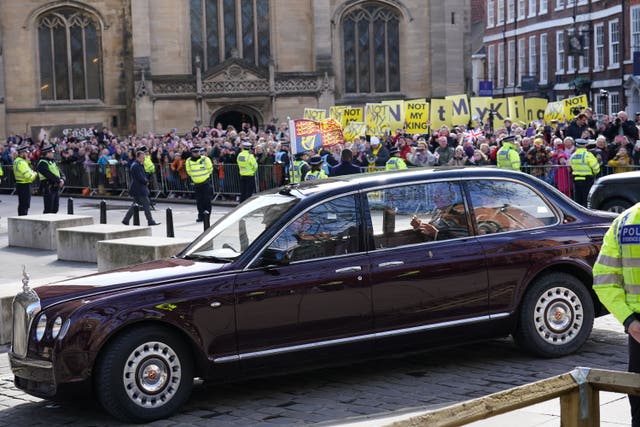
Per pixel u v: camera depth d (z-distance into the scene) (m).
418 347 14.70
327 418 12.86
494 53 106.94
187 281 13.60
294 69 84.19
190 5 82.56
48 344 13.16
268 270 13.91
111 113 82.88
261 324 13.78
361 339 14.27
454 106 50.94
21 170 42.28
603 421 11.12
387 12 85.19
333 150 42.56
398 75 85.88
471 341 15.05
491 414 6.32
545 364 15.05
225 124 84.19
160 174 54.72
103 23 82.06
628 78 76.25
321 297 14.04
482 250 14.94
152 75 81.12
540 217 15.52
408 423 6.06
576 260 15.36
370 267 14.31
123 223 39.81
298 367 14.09
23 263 30.42
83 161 60.25
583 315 15.45
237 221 14.95
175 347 13.47
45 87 82.12
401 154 41.75
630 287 8.72
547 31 93.25
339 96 84.81
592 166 33.72
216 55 83.44
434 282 14.62
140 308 13.21
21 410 14.23
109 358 13.06
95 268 28.58
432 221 14.90
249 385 14.85
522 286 15.12
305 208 14.34
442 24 85.31
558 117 48.78
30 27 81.25
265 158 48.03
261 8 83.69
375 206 14.64
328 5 82.81
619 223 8.81
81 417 13.70
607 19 81.94
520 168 36.78
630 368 8.87
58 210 45.84
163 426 13.05
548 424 10.53
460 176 15.27
